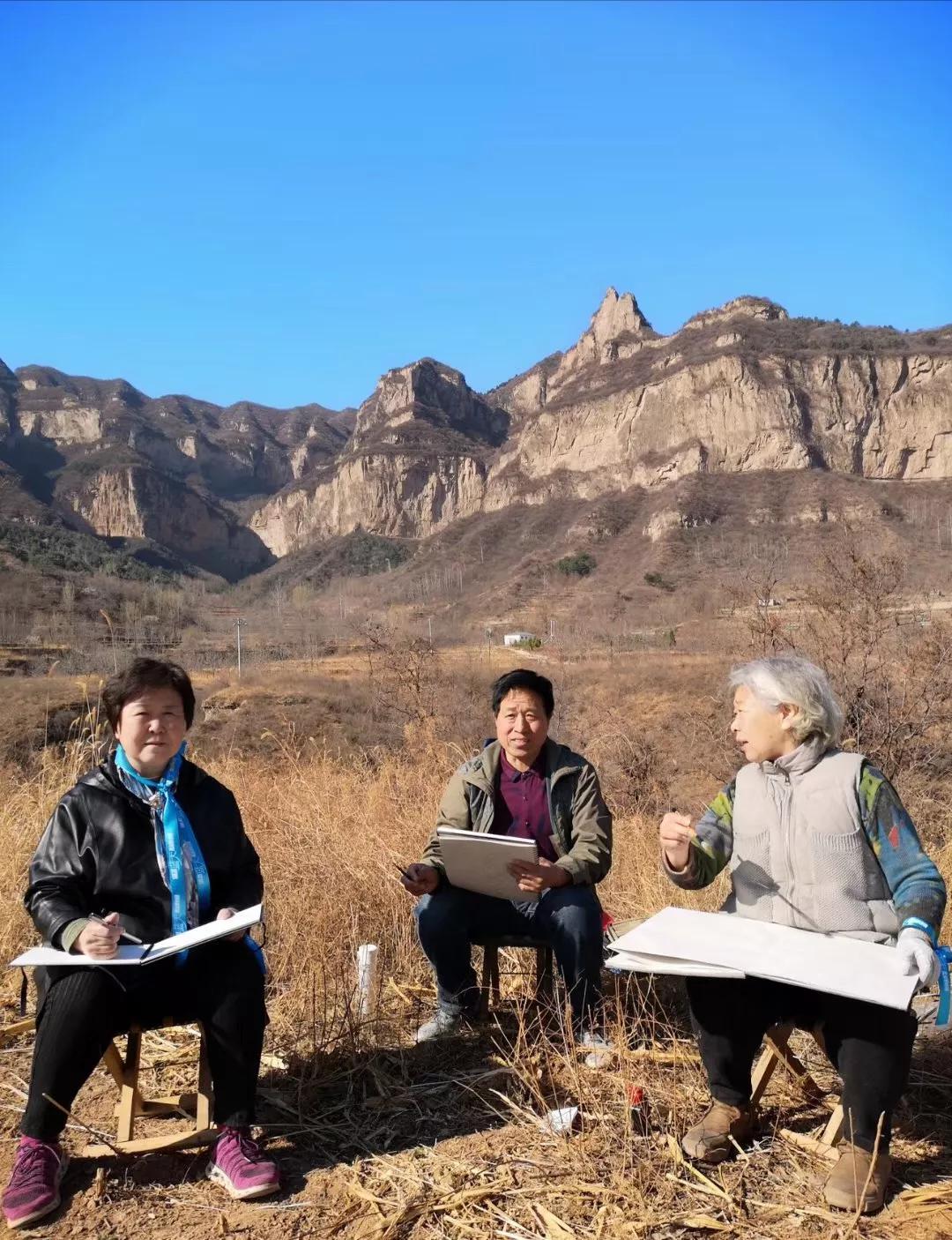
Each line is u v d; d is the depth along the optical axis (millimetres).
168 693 3025
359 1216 2629
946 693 7934
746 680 3037
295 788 6617
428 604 141375
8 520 149375
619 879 5457
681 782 10133
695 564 117375
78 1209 2674
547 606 106250
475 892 3650
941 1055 3459
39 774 6566
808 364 172250
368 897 4695
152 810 3018
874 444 167125
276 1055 3576
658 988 4008
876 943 2793
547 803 3785
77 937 2732
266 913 4684
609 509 167375
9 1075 3486
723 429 169000
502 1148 2932
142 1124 3135
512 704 3756
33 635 50375
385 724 14305
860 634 8414
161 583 148625
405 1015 3938
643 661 19203
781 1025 3039
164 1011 2912
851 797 2887
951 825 7254
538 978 3861
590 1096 3133
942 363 168250
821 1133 2963
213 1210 2676
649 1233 2537
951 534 112062
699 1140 2842
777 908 2943
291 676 26594
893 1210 2629
